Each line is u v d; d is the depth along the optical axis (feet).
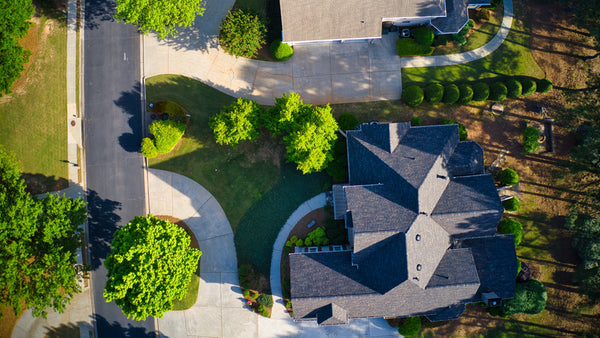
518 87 133.90
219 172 139.95
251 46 130.52
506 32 140.26
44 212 126.00
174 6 120.16
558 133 138.51
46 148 141.18
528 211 138.41
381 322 139.44
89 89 141.18
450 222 119.55
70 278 122.42
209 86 140.87
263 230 138.41
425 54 138.31
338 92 139.54
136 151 140.97
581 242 131.23
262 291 138.31
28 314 140.87
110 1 142.10
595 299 130.41
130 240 116.78
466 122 138.31
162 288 113.29
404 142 122.31
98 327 140.97
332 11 127.65
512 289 123.34
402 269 112.98
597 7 122.01
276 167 138.62
